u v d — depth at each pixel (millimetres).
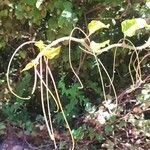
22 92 4152
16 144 3834
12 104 4195
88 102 3930
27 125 3902
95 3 3943
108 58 4281
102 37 4059
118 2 3816
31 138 3896
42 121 4004
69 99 4164
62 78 4004
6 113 4031
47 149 3801
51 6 3777
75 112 3984
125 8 3936
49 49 1349
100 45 1481
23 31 4156
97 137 3725
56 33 3871
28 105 4352
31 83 4277
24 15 3812
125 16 3996
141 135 3748
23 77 4277
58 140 3816
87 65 4199
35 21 3916
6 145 3826
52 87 4230
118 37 4074
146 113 4027
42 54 1347
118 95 3959
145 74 3971
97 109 3910
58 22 3666
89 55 4121
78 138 3707
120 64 4281
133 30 1425
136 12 3904
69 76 4309
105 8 3979
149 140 3723
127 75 4293
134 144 3746
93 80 4320
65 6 3627
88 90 4297
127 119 3746
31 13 3812
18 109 4156
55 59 4094
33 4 3715
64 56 4055
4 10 3971
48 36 3885
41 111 4332
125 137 3777
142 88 3807
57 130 3818
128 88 3869
